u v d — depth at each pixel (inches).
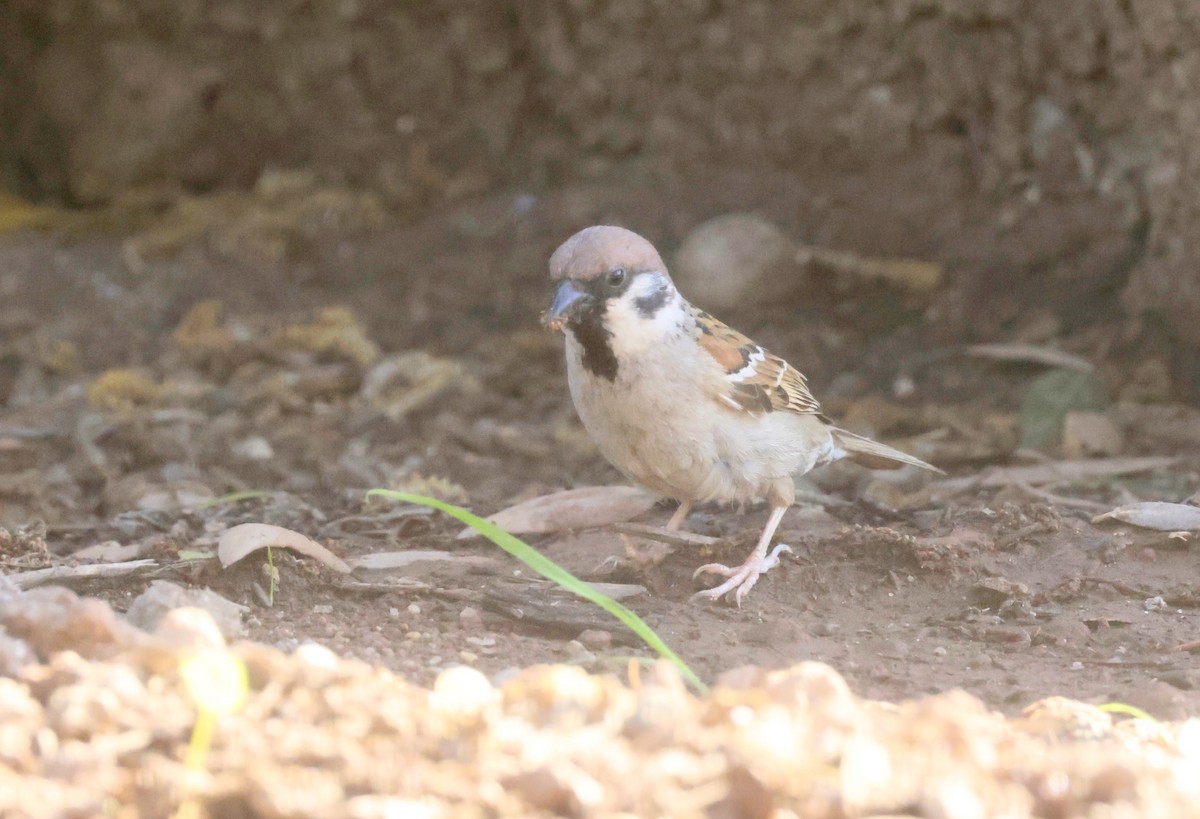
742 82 611.5
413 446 490.3
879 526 373.7
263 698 198.8
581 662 269.7
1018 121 564.1
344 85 674.8
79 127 690.8
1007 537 348.5
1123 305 539.5
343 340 568.4
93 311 602.5
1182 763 194.1
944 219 577.0
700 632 301.3
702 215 607.2
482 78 666.2
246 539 314.0
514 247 627.2
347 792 177.3
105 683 193.5
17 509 428.8
